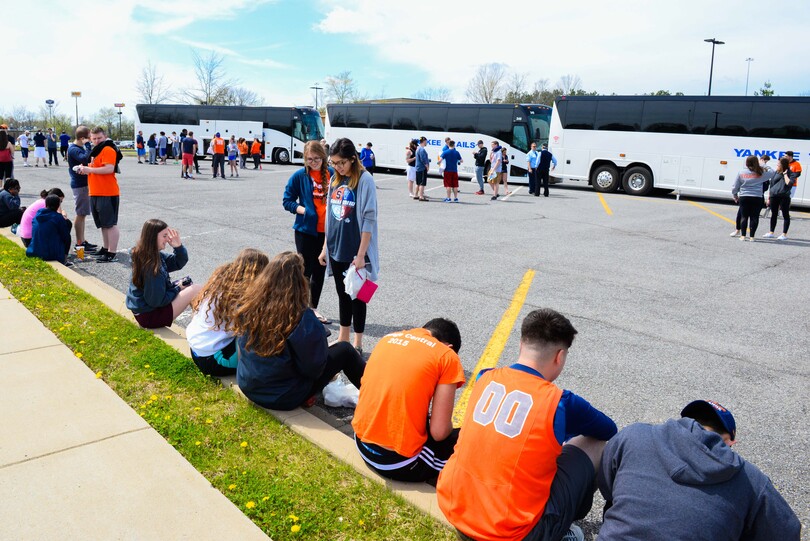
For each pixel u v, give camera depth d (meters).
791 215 16.98
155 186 19.33
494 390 2.59
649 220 14.56
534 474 2.43
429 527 2.89
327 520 2.92
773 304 7.41
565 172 22.25
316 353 3.77
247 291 3.84
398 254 9.70
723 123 19.17
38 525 2.79
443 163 17.38
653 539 2.11
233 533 2.80
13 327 5.35
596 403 4.52
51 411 3.85
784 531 2.10
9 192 10.41
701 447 2.14
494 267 8.95
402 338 3.21
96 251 8.99
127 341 5.09
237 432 3.69
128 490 3.08
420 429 3.09
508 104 24.69
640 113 20.61
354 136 29.41
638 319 6.62
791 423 4.29
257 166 29.95
